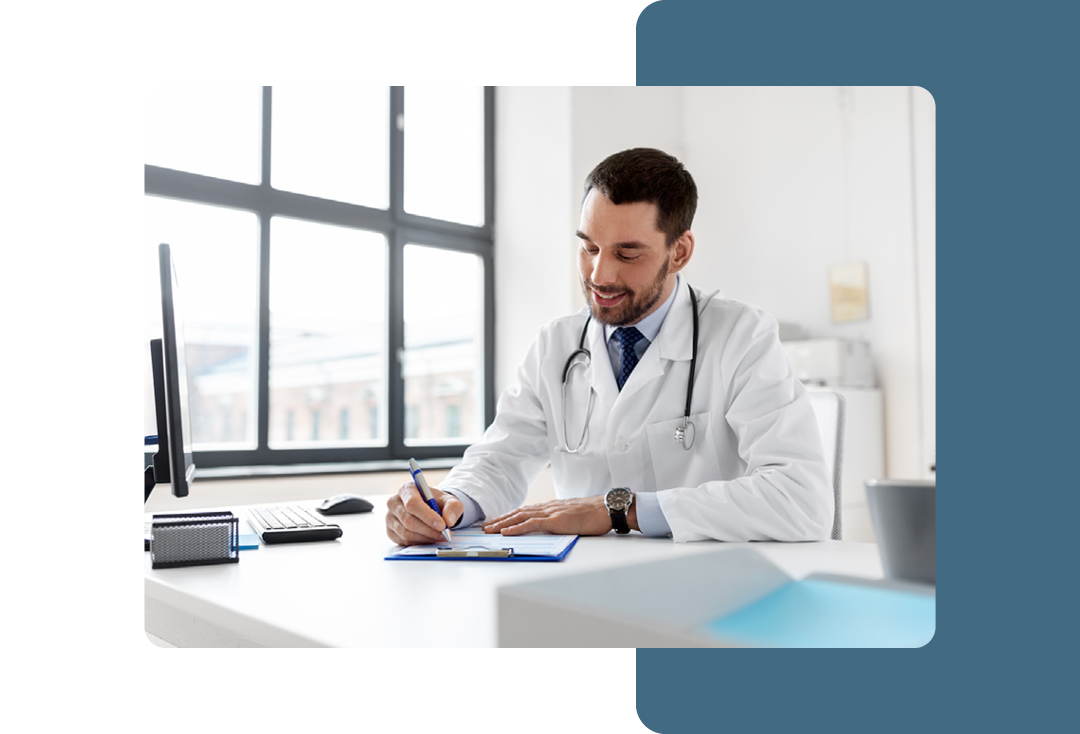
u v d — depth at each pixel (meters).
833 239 3.21
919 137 2.99
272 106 2.90
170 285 0.87
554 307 3.29
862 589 0.68
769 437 1.05
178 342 0.91
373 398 3.19
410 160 3.34
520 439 1.32
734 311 1.23
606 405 1.25
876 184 3.10
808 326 3.28
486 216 3.54
